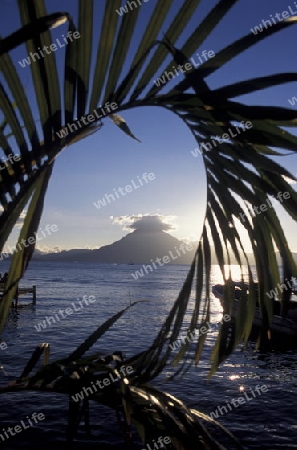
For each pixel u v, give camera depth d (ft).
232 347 5.65
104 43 4.60
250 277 5.48
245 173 4.81
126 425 5.26
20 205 5.11
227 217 5.28
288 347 78.02
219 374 59.16
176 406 5.49
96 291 257.96
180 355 5.96
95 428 37.73
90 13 4.50
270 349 76.89
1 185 5.07
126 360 5.68
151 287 306.76
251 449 35.45
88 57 4.66
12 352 74.64
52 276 476.54
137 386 5.65
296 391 52.90
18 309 149.38
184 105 4.71
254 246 5.26
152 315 141.28
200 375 57.00
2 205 5.04
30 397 46.50
